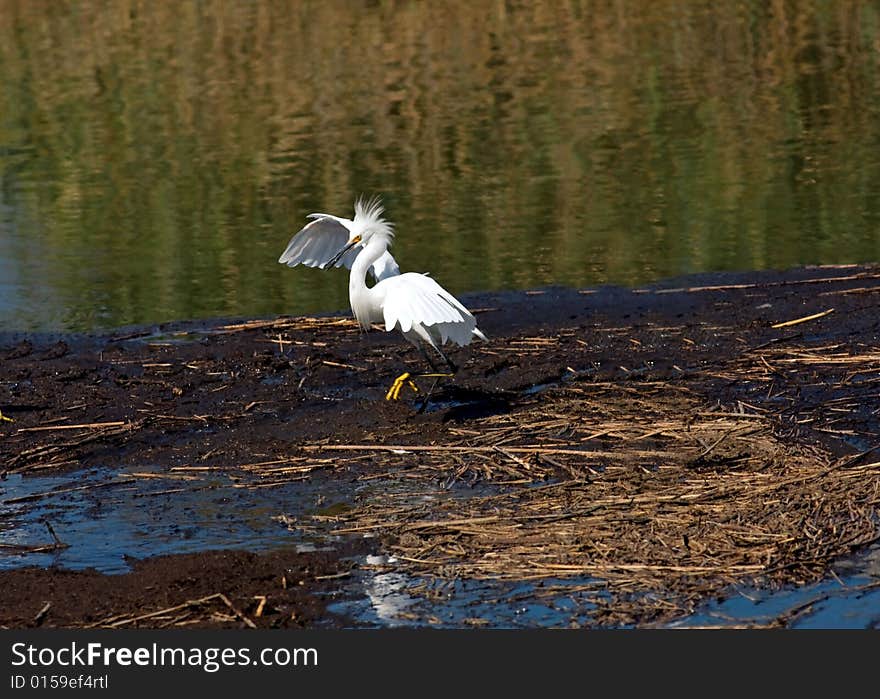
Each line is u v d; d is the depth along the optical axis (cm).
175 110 3027
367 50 3603
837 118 2777
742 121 2784
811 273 1728
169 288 1812
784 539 963
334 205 2223
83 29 3903
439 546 983
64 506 1098
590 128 2753
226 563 962
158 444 1229
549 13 4044
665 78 3234
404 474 1130
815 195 2197
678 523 996
